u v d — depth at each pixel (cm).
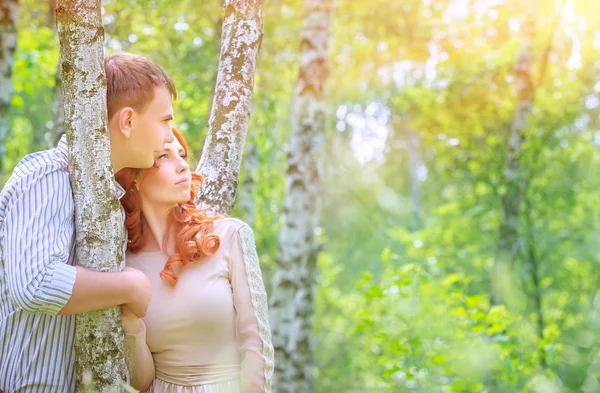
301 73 591
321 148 591
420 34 888
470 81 849
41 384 170
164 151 183
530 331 539
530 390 454
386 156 1395
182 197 183
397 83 1105
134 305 165
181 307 178
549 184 842
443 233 874
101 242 163
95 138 164
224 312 179
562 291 819
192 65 762
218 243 180
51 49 741
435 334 450
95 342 163
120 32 701
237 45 213
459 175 905
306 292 582
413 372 443
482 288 820
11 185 167
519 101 720
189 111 758
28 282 155
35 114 855
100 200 164
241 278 181
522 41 727
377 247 1418
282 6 780
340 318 1078
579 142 835
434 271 774
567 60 816
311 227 584
